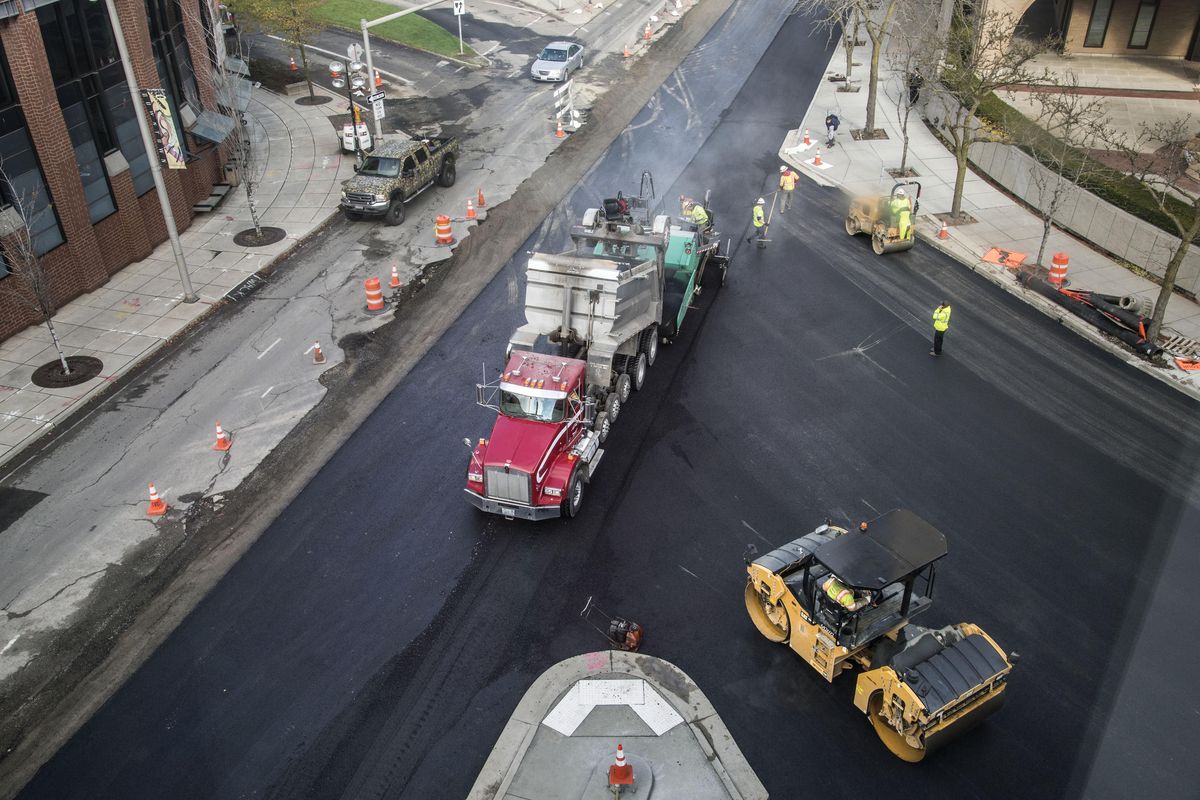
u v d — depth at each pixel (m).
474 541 17.30
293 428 20.44
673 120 38.78
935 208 31.03
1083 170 27.70
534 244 28.55
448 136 36.09
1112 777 13.00
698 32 50.34
